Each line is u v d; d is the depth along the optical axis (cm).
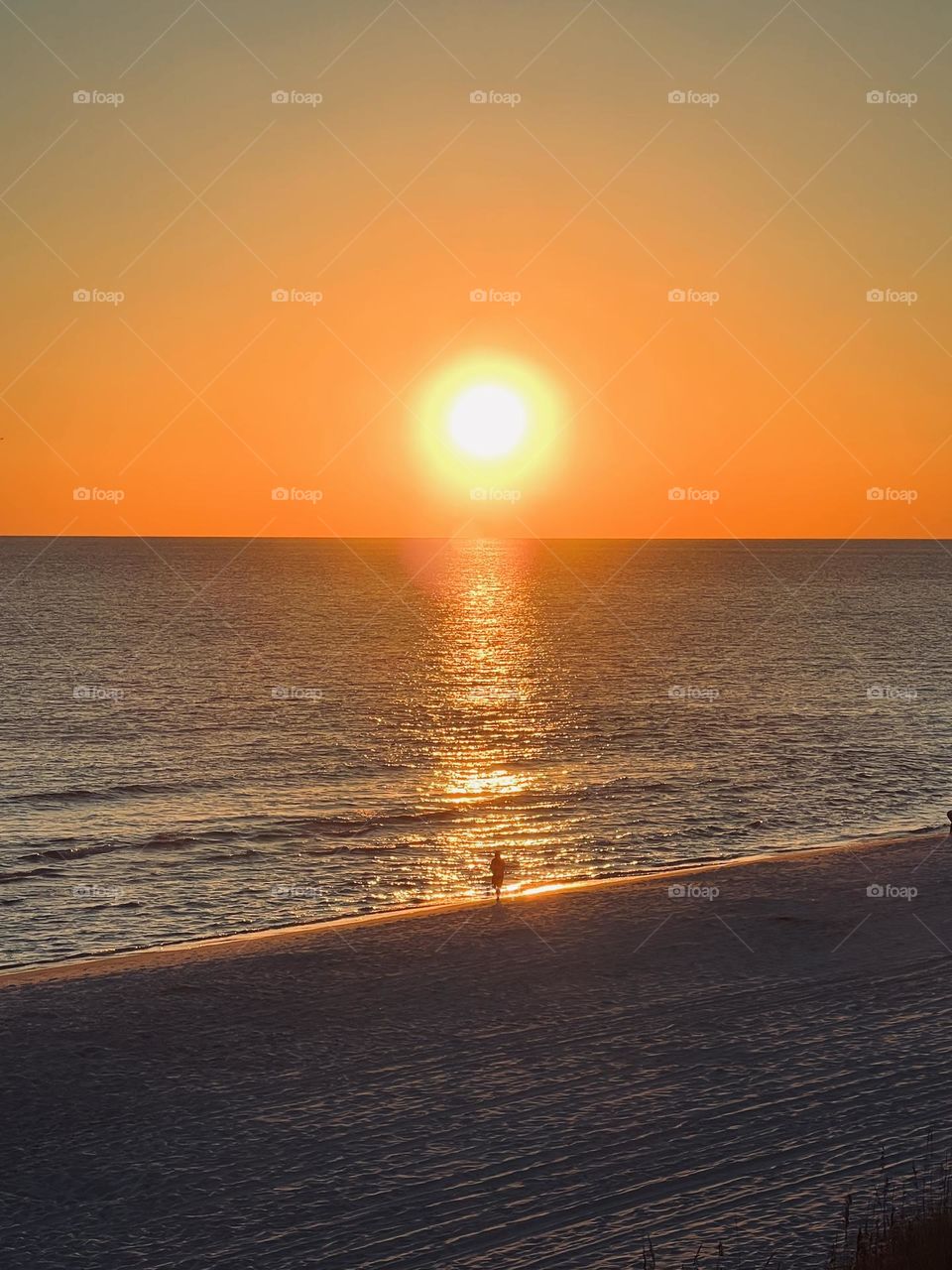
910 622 13125
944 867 3278
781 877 3183
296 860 3653
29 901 3225
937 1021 2064
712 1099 1733
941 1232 1192
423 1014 2148
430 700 7162
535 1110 1708
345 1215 1407
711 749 5581
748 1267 1241
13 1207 1445
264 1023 2109
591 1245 1312
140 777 4884
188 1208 1434
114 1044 2009
